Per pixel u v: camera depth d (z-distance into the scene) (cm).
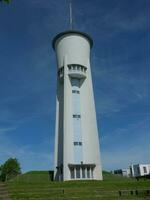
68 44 7612
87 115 7194
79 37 7719
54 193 4006
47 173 7750
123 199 3612
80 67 7494
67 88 7206
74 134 6881
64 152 6506
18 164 9556
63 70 7525
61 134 7219
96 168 6669
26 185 4572
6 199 3662
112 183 4909
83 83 7569
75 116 7100
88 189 4309
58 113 7469
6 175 9244
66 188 4347
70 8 8006
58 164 6938
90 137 6975
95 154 6781
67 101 7069
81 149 6806
